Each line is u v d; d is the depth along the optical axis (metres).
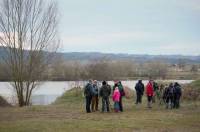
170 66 107.25
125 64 85.38
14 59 37.03
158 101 33.00
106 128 19.02
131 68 87.12
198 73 97.75
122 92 26.70
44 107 30.50
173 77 86.75
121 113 25.59
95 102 27.94
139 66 91.69
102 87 26.52
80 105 31.98
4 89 62.62
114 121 21.47
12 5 36.78
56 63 40.62
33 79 37.69
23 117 24.06
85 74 65.62
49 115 25.08
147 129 18.77
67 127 19.33
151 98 29.48
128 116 23.80
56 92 59.56
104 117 23.41
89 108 26.36
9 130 18.42
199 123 20.72
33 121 21.78
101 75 66.44
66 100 36.62
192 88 35.50
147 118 22.69
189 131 18.25
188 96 34.00
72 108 29.62
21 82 36.91
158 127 19.38
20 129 18.70
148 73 85.81
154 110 27.33
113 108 28.56
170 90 28.17
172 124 20.36
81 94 37.62
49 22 40.75
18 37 37.09
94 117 23.48
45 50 38.59
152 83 30.30
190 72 100.38
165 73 89.12
